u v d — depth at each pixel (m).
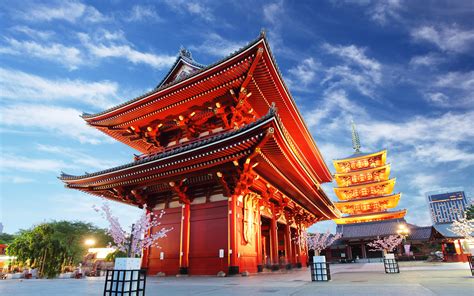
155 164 19.11
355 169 70.56
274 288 10.41
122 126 27.23
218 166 18.67
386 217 62.78
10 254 32.91
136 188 22.78
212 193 20.61
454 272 17.19
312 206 33.56
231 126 23.36
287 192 26.45
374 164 68.88
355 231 61.97
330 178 42.91
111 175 21.25
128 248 10.98
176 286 11.84
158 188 22.81
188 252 19.86
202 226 20.05
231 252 18.12
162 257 20.98
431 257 44.00
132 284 6.85
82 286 13.39
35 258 32.50
